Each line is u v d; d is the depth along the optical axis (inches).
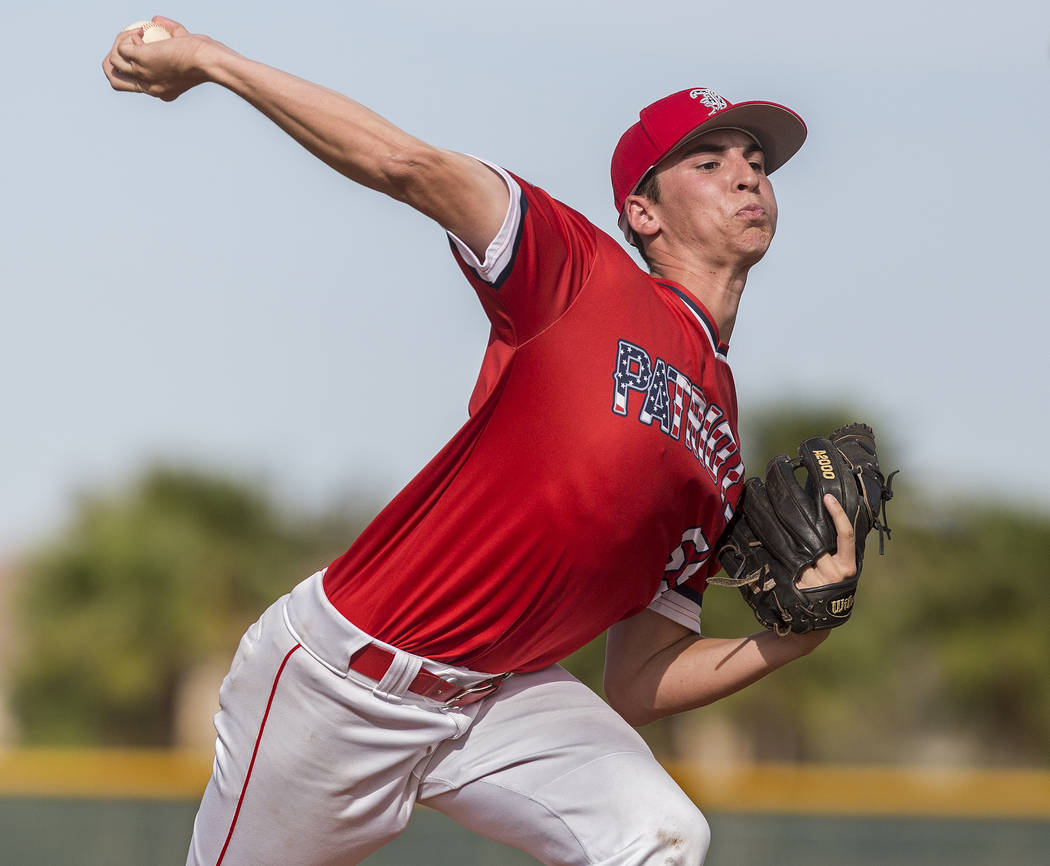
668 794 416.5
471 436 410.9
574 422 405.4
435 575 415.8
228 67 396.2
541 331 404.8
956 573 3631.9
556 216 411.5
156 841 1138.7
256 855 445.7
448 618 417.7
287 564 3880.4
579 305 408.5
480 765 436.5
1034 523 3678.6
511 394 407.5
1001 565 3614.7
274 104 392.2
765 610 469.1
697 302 458.9
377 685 421.4
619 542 417.1
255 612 3806.6
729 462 462.9
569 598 425.7
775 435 3506.4
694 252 475.8
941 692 3614.7
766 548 468.8
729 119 479.8
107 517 3745.1
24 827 1131.3
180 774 1576.0
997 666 3563.0
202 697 3730.3
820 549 458.6
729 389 466.3
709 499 446.9
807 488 472.1
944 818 1224.2
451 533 413.7
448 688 428.1
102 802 1142.3
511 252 392.5
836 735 3531.0
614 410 407.2
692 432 433.1
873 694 3533.5
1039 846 1167.6
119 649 3627.0
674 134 474.9
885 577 3636.8
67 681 3639.3
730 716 3481.8
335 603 422.6
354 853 449.4
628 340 414.6
